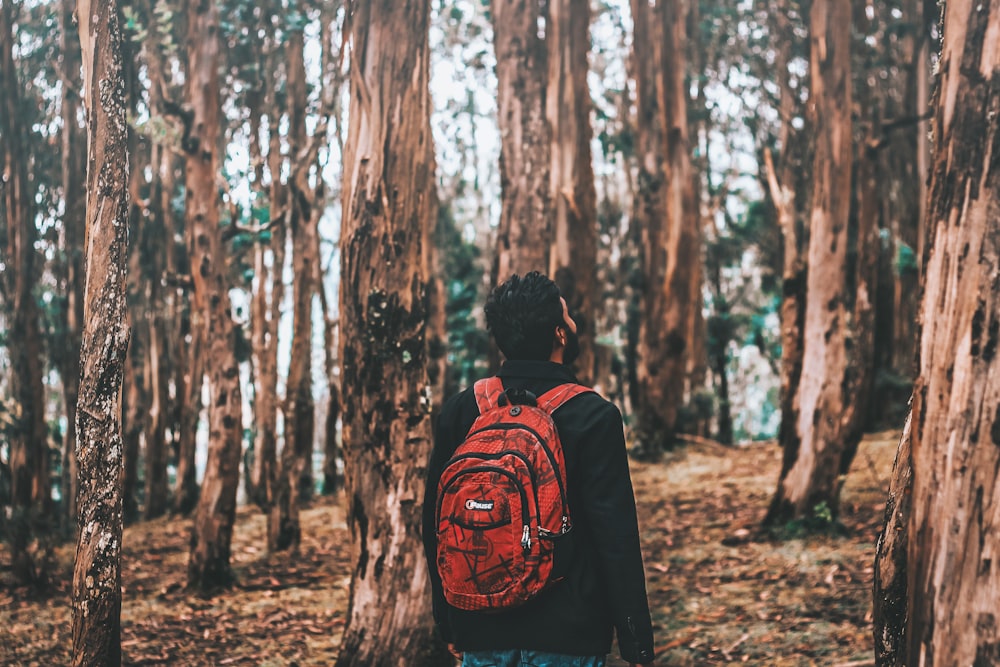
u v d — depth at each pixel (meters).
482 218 19.41
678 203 13.62
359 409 4.15
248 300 15.09
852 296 13.91
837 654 4.44
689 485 10.77
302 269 9.84
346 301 4.17
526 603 1.95
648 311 13.77
